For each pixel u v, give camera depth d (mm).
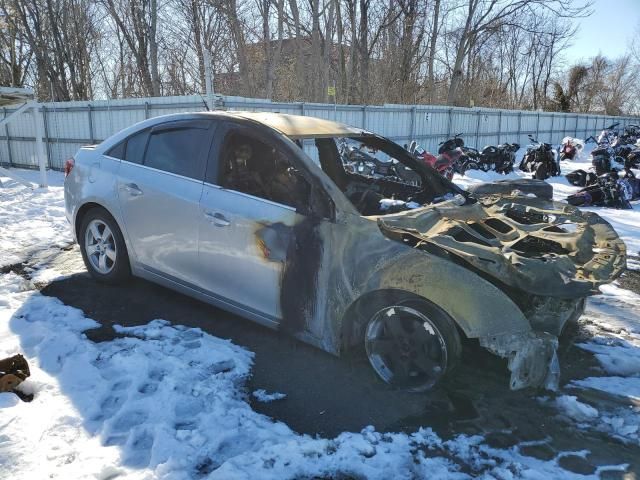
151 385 3209
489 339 2910
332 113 14297
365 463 2590
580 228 3873
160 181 4156
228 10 17000
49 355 3527
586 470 2611
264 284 3600
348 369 3502
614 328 4453
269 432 2807
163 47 21188
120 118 13773
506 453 2725
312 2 18219
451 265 3045
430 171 4512
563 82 48781
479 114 21281
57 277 5055
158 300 4547
